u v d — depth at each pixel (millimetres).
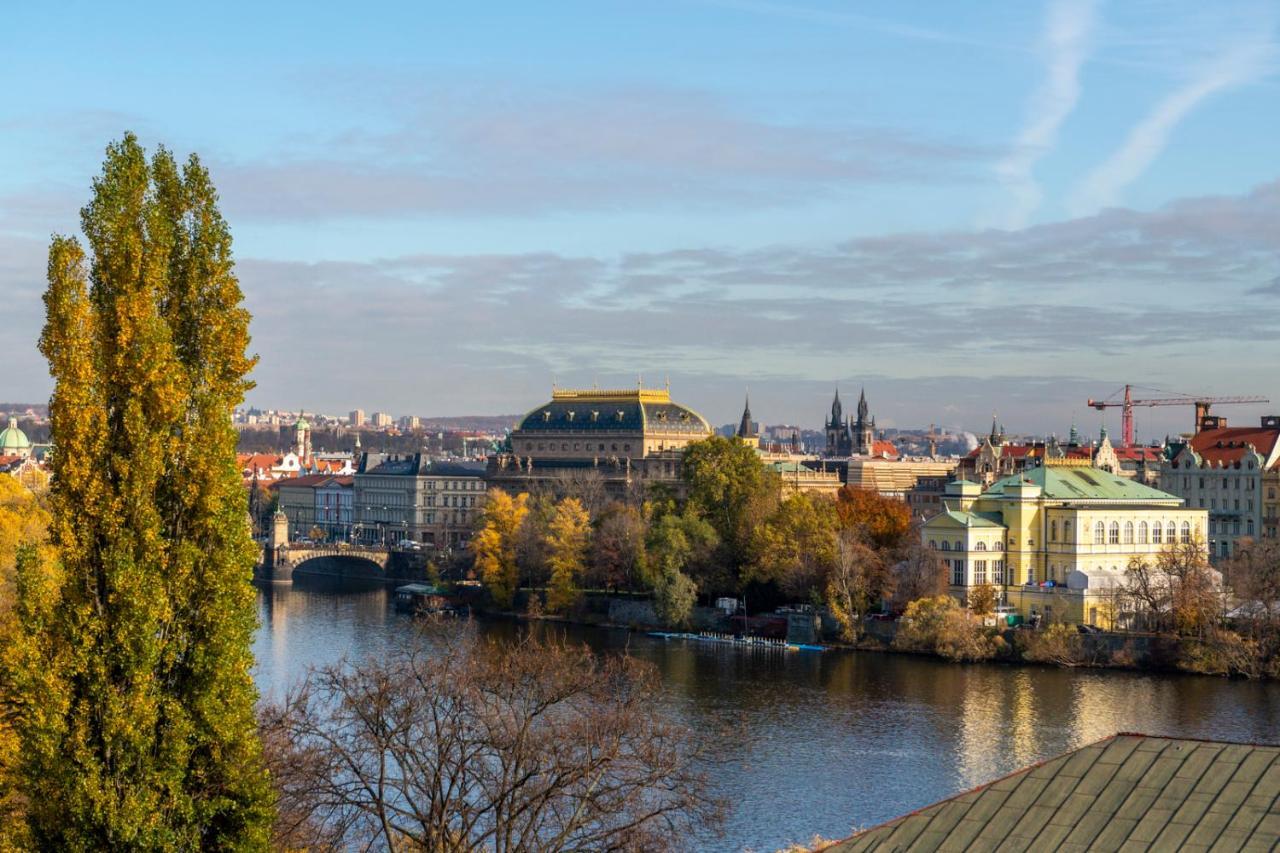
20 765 87312
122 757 85125
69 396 85375
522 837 113062
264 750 108625
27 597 85500
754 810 173000
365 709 123188
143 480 86250
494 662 137625
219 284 90812
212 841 89188
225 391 90438
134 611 85062
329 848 113000
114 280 87312
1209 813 66688
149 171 90062
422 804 141750
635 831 116438
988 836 68562
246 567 89875
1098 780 70750
